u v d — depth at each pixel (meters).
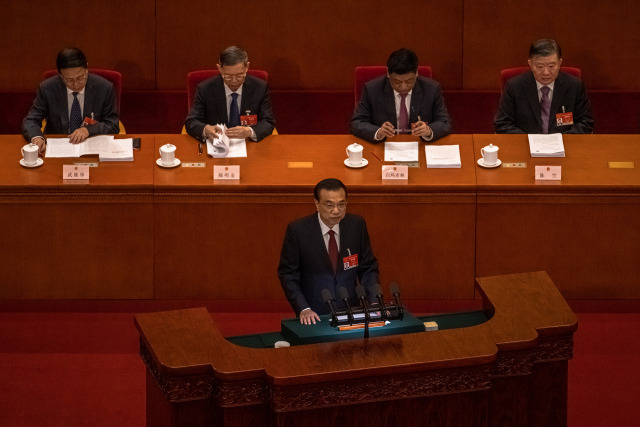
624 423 15.23
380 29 22.86
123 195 17.86
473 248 18.19
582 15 22.77
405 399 12.02
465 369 12.02
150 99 23.06
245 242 18.14
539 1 22.67
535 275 13.95
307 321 13.18
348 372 11.59
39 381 16.16
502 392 12.56
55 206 17.89
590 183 17.89
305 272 15.00
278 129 23.25
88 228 18.00
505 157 18.66
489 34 22.86
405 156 18.58
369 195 17.94
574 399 15.79
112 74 20.39
